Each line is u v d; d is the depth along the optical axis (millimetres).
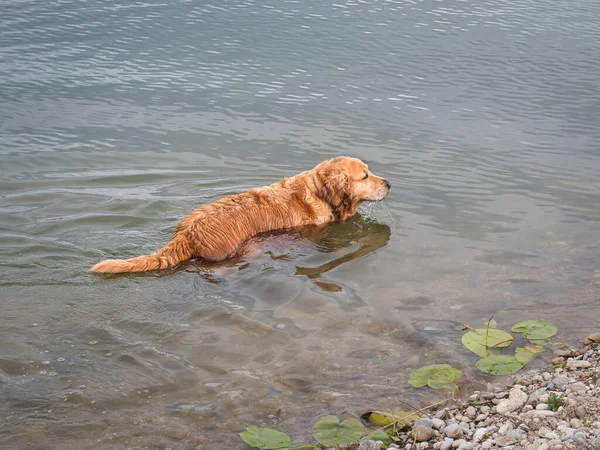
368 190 5996
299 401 4617
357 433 4422
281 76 8250
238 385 4676
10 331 4871
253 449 4383
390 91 7938
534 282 5371
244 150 6758
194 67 8461
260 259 5504
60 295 5121
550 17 10867
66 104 7391
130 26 9891
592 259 5570
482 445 4320
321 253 5594
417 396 4652
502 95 7898
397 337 4973
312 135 6996
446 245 5695
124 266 5266
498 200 6199
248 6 10945
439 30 10062
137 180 6324
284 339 4930
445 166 6605
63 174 6359
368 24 10227
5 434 4402
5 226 5664
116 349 4820
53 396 4566
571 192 6305
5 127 6965
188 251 5395
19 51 8797
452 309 5160
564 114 7453
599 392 4547
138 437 4422
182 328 4961
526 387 4676
